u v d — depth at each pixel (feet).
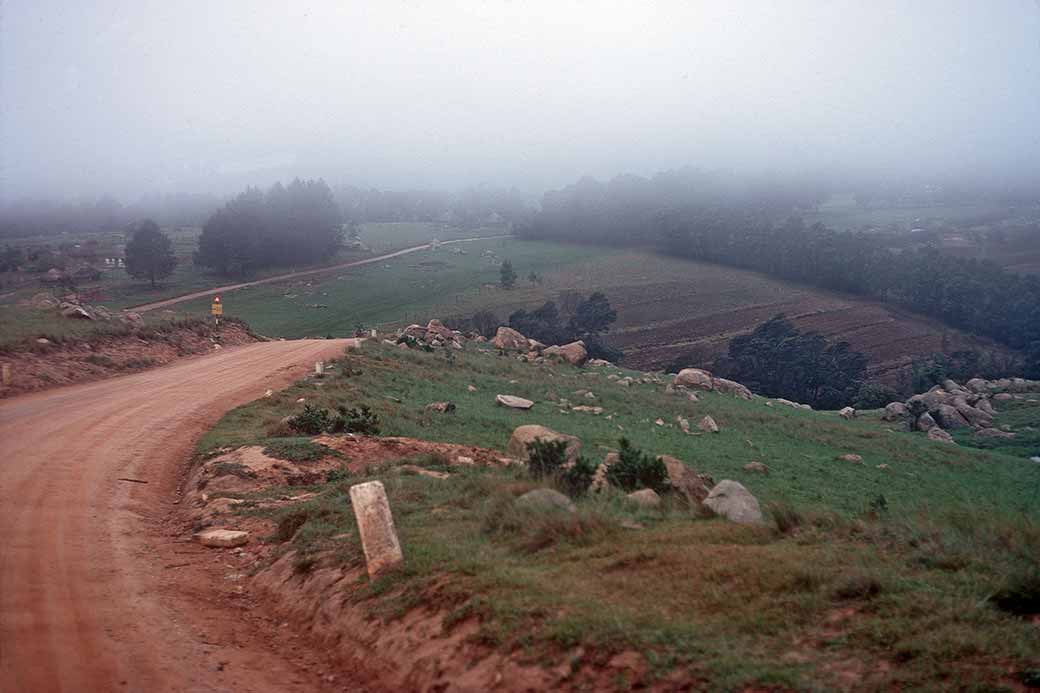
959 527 29.50
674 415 147.84
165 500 51.16
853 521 31.37
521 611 22.50
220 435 69.82
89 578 32.76
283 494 48.39
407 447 65.46
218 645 26.68
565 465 49.14
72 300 161.17
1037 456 169.78
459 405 119.14
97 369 109.09
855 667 18.22
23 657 24.21
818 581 23.04
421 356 169.48
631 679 18.69
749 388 286.05
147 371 116.67
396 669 22.97
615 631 20.51
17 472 51.83
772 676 17.78
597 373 198.59
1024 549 25.07
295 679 24.07
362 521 28.68
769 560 25.21
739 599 22.40
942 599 21.03
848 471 112.16
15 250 488.02
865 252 434.71
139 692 22.36
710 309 401.08
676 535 29.94
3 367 94.12
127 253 426.92
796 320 379.96
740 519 35.22
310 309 391.86
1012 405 223.10
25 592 30.25
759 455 113.70
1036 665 17.24
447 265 545.03
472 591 24.82
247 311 380.99
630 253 571.28
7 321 119.14
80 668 23.75
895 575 23.22
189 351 141.90
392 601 26.16
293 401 94.27
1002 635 18.79
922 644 18.53
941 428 202.39
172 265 436.76
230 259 470.39
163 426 73.61
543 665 20.01
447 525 35.01
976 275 401.90
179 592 32.19
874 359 332.80
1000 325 361.71
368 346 167.02
